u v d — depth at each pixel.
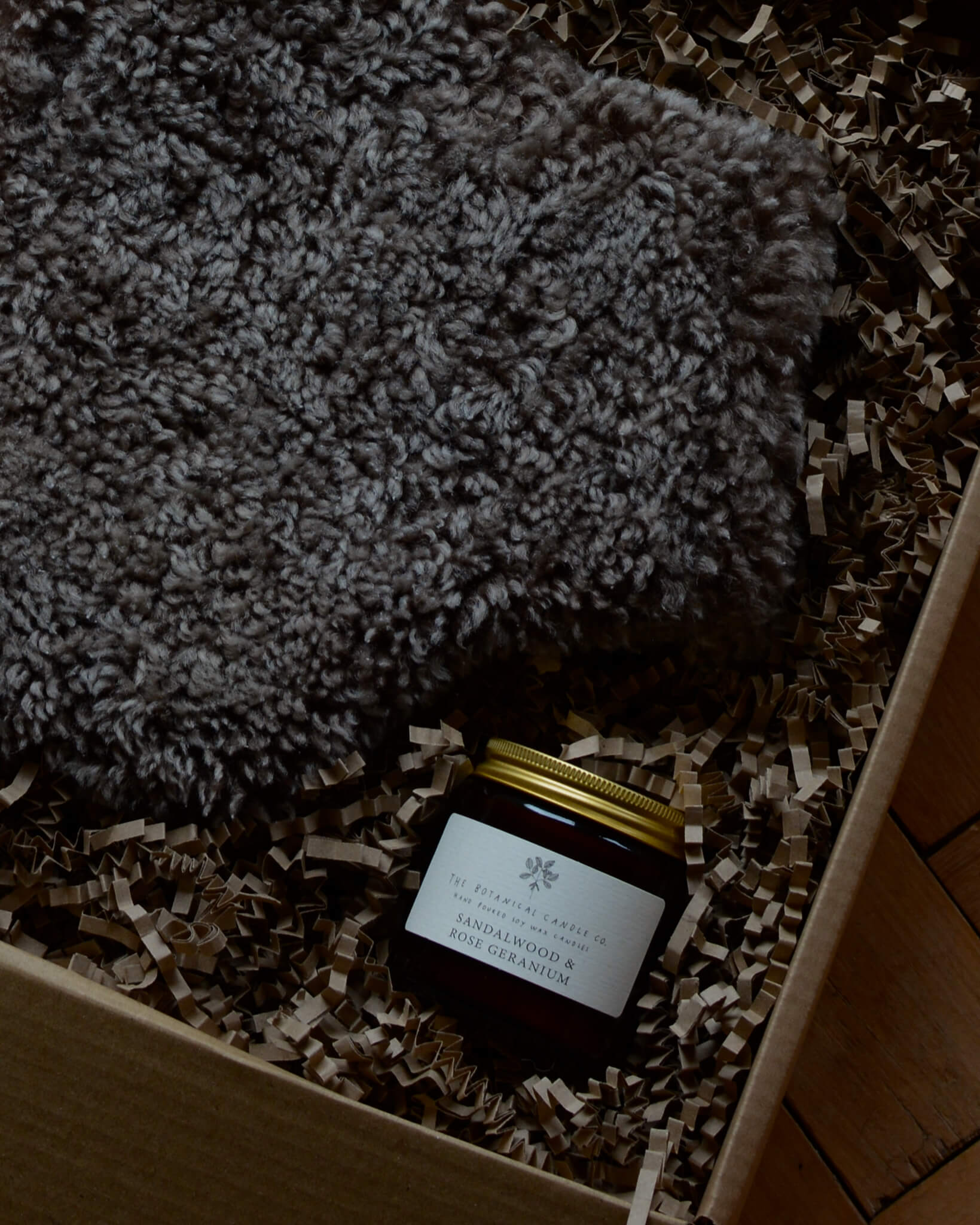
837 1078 0.77
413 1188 0.67
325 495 0.73
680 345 0.73
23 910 0.73
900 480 0.75
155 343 0.72
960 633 0.78
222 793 0.73
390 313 0.72
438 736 0.73
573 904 0.70
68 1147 0.66
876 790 0.71
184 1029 0.67
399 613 0.72
